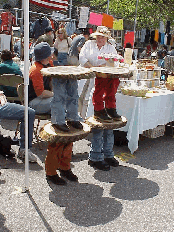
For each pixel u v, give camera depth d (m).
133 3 18.61
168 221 2.76
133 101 4.25
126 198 3.13
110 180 3.54
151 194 3.24
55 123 3.15
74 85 3.12
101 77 3.50
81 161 4.06
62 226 2.61
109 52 4.75
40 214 2.77
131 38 10.82
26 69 2.96
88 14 9.80
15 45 9.59
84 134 3.08
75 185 3.36
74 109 3.19
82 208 2.90
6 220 2.65
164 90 5.11
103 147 3.95
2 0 12.52
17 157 4.04
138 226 2.66
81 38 6.59
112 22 8.88
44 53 3.98
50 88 4.25
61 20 9.77
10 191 3.15
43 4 9.59
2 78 4.54
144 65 5.62
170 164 4.11
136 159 4.24
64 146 3.33
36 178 3.46
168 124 5.52
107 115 3.72
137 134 4.30
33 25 8.08
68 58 6.91
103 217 2.77
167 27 15.21
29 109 3.75
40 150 4.34
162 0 18.27
